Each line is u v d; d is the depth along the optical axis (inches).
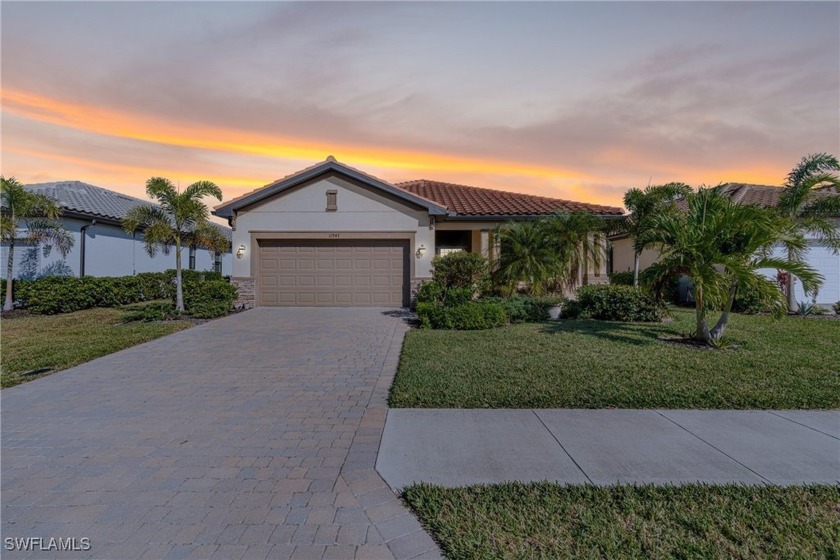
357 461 161.8
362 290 624.4
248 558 109.3
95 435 186.9
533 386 246.5
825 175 470.3
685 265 349.1
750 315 547.2
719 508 129.1
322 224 618.8
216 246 587.2
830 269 662.5
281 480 148.4
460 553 110.3
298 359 323.6
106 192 897.5
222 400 232.7
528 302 513.0
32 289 556.7
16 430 192.5
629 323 482.3
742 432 185.3
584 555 109.5
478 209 653.9
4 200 543.2
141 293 714.8
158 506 132.9
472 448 171.6
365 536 118.6
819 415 204.7
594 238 583.5
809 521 122.7
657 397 228.1
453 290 502.3
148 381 268.5
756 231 333.7
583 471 152.6
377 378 274.5
